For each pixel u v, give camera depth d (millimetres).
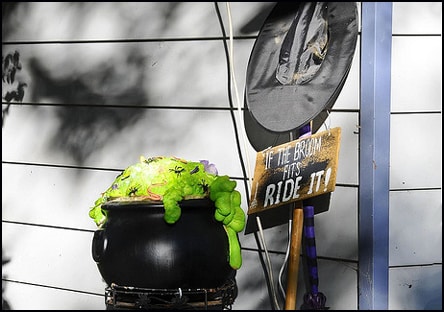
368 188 3689
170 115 4273
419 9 3770
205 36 4164
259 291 4055
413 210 3809
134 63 4363
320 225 3877
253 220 4055
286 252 3959
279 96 3689
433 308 3855
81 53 4512
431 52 3797
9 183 4773
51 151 4629
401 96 3758
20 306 4781
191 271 3498
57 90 4594
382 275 3707
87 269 4551
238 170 4090
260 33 3854
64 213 4609
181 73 4230
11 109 4750
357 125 3738
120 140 4422
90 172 4520
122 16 4379
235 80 4078
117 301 3654
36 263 4715
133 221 3520
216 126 4145
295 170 3619
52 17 4578
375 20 3621
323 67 3588
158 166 3654
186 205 3504
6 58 4738
